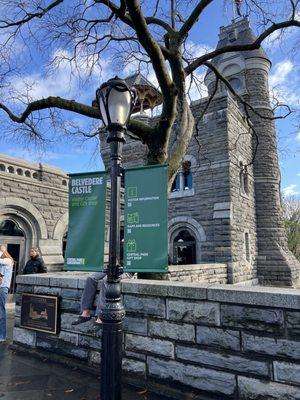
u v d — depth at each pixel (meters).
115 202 3.46
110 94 3.56
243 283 15.87
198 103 17.67
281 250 18.89
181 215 17.22
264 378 3.50
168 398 3.93
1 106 8.68
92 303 4.91
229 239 15.42
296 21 7.56
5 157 12.09
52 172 13.55
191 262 16.77
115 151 3.56
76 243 4.44
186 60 9.52
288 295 3.42
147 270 4.15
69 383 4.36
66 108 7.61
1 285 6.49
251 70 21.77
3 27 7.91
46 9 7.73
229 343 3.76
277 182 20.42
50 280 5.62
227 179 16.14
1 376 4.59
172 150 7.47
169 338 4.21
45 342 5.51
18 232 12.48
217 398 3.76
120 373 3.18
